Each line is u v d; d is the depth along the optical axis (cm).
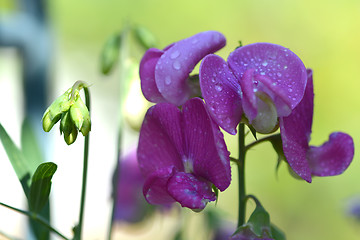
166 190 33
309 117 34
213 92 33
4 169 89
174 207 46
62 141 70
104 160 101
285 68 33
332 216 90
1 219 85
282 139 33
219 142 33
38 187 34
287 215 91
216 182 33
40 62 45
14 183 88
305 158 34
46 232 37
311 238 91
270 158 93
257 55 33
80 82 33
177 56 34
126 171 46
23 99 45
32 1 45
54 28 47
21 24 45
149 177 33
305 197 92
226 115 33
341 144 35
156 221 71
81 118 33
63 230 83
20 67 46
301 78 33
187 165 33
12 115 97
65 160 94
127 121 41
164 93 34
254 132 33
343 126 104
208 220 44
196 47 34
